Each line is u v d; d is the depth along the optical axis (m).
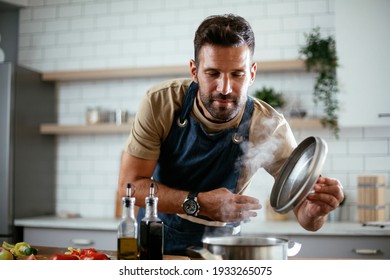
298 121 3.74
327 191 1.64
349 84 3.63
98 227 3.67
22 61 4.62
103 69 4.17
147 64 4.34
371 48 3.60
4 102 3.92
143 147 2.04
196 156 2.08
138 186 1.94
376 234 3.22
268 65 3.81
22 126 4.06
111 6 4.46
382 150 3.88
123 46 4.41
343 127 3.94
